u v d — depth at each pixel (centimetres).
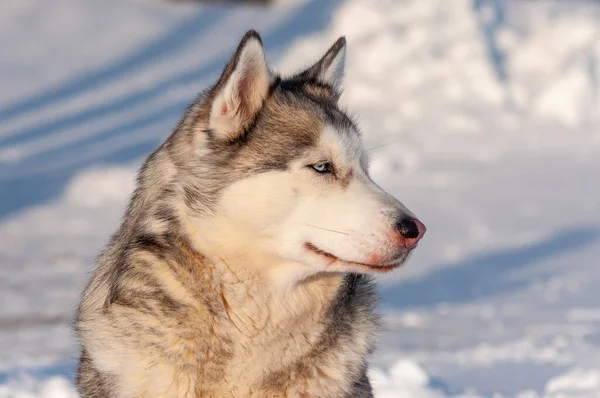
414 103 3703
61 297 1877
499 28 4184
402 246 620
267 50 4288
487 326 1670
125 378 622
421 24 4047
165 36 4638
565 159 3353
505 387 1129
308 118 639
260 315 623
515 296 1977
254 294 622
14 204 2812
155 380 618
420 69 3850
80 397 674
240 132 628
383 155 3244
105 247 720
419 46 3941
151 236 627
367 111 3669
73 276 2084
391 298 1958
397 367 1032
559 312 1808
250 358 626
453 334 1594
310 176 625
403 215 623
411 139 3453
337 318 644
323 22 4522
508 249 2411
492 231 2578
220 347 621
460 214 2733
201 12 4925
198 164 628
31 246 2380
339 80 737
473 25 4062
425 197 2894
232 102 627
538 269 2230
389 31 4025
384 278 2147
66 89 4084
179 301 615
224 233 614
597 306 1866
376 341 692
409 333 1600
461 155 3341
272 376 631
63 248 2373
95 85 4125
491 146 3462
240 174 618
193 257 616
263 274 622
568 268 2234
